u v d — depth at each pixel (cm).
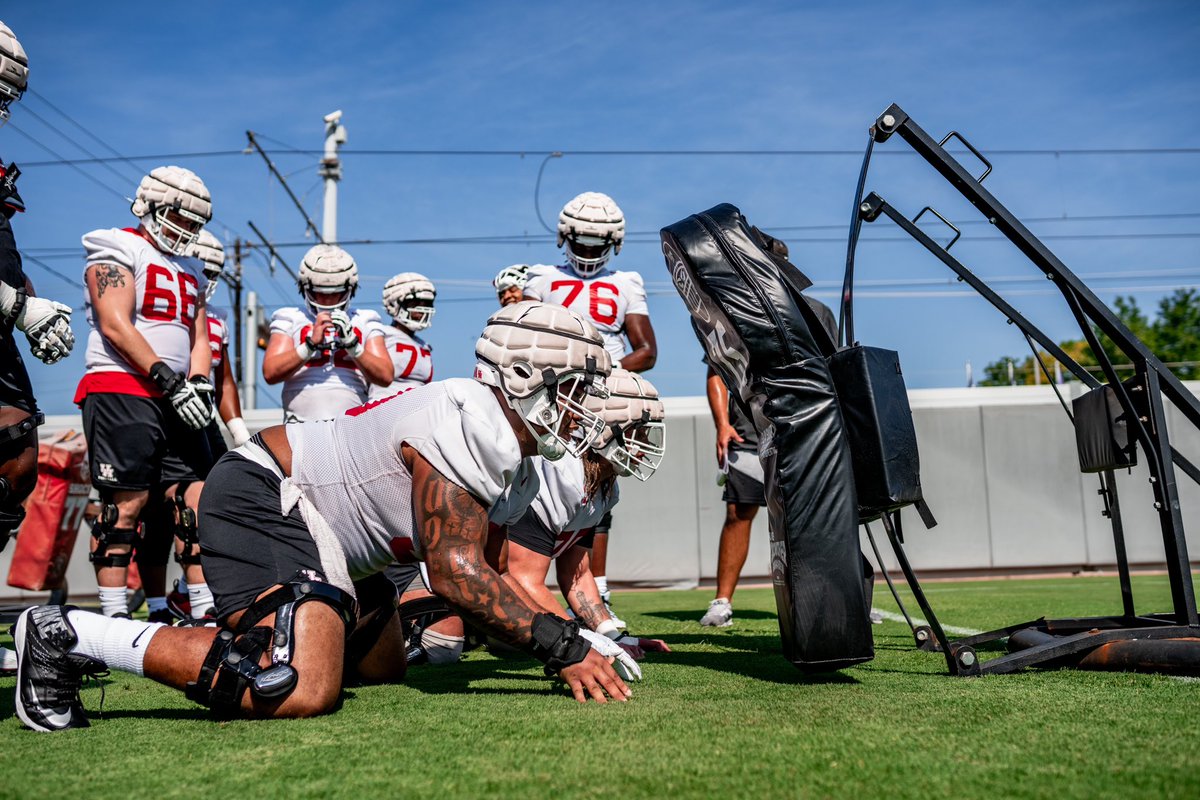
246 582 234
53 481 598
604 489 342
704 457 1154
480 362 235
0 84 289
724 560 526
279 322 512
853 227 303
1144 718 203
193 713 239
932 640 358
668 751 179
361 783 161
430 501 229
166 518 475
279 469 246
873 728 197
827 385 259
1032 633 329
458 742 191
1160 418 284
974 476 1191
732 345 266
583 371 228
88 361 420
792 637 259
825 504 256
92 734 209
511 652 397
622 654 274
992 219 299
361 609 290
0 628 580
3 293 273
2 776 170
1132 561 1188
